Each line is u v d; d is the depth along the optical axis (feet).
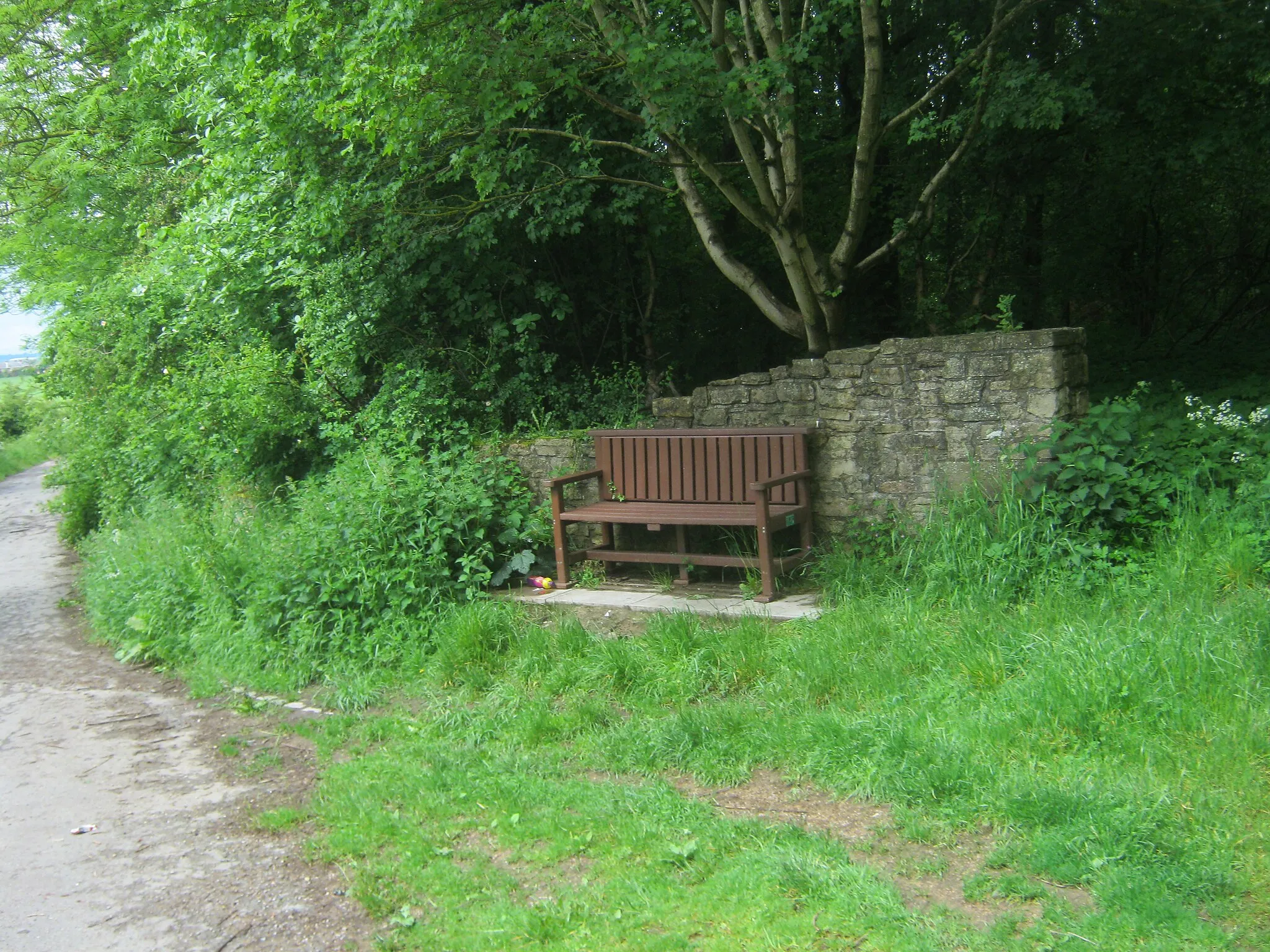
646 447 24.99
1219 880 10.44
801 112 35.55
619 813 13.75
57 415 56.24
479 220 30.35
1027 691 14.57
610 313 35.94
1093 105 28.94
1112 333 45.44
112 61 47.26
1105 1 31.53
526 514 26.61
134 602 28.53
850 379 22.74
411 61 23.94
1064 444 19.52
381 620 22.88
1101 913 10.25
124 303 42.80
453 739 17.48
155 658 26.58
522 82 24.85
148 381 42.70
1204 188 41.81
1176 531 18.21
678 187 29.91
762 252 38.24
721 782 14.56
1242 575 16.83
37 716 22.18
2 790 17.61
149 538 32.99
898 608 18.47
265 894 12.85
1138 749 12.94
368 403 32.63
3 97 51.16
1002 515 19.35
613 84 31.48
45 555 48.32
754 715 16.01
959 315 40.83
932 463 21.77
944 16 33.09
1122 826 11.39
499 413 32.27
